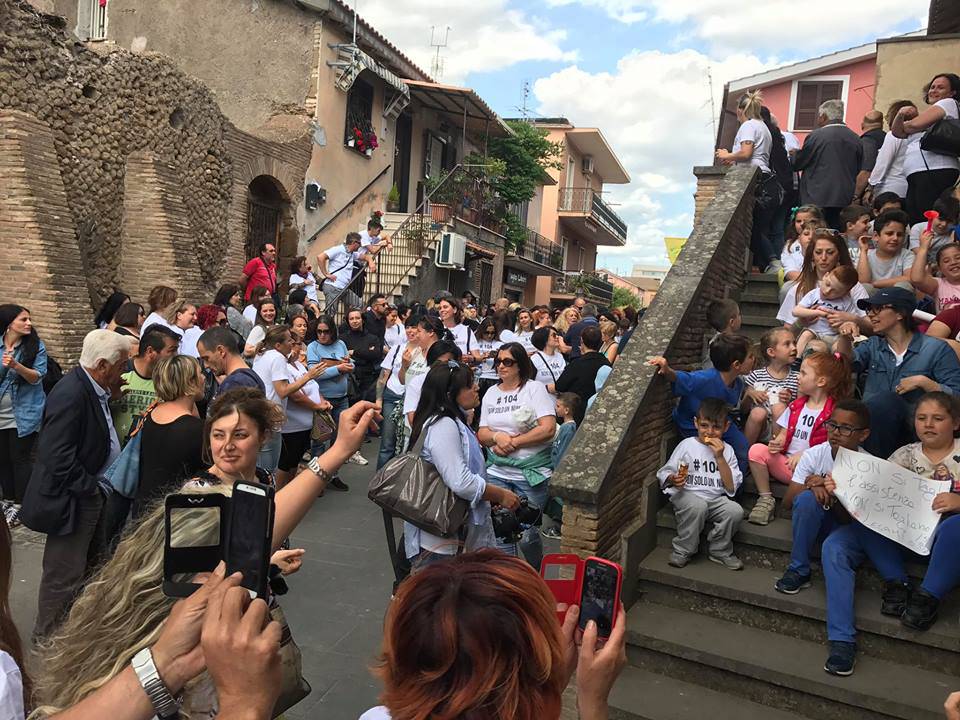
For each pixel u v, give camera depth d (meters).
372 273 14.99
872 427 4.23
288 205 14.63
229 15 15.02
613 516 4.11
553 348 8.34
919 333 4.57
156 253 10.61
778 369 5.28
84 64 9.82
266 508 1.36
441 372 3.97
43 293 8.41
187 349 7.34
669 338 4.93
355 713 3.84
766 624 4.02
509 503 4.24
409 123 19.91
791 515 4.61
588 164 36.72
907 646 3.64
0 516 1.43
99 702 1.20
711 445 4.35
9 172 8.47
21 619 4.56
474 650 1.25
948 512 3.62
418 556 3.98
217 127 12.39
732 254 6.65
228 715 1.12
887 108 11.10
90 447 4.22
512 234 24.19
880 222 5.83
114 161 10.39
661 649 3.89
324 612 4.98
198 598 1.26
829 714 3.49
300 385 6.34
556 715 1.33
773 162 8.05
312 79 15.12
